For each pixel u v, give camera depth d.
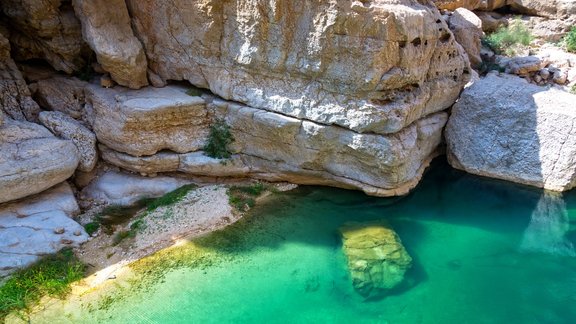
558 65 16.12
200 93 12.48
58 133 11.94
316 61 10.84
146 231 11.06
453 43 13.09
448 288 9.97
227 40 11.46
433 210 12.47
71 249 10.41
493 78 14.26
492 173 13.52
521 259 10.88
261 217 11.81
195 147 12.49
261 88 11.67
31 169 10.66
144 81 12.52
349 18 10.20
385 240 10.81
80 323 8.88
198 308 9.32
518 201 12.80
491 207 12.64
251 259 10.51
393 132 11.35
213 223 11.47
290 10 10.56
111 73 12.08
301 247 10.91
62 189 11.65
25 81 12.69
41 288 9.47
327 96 11.23
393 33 10.54
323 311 9.33
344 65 10.75
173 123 12.09
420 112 12.55
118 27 11.63
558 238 11.59
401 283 9.92
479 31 16.28
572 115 12.35
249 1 10.70
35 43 12.61
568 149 12.48
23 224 10.48
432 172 14.04
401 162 11.68
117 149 12.17
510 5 20.25
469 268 10.55
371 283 9.80
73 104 12.74
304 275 10.16
